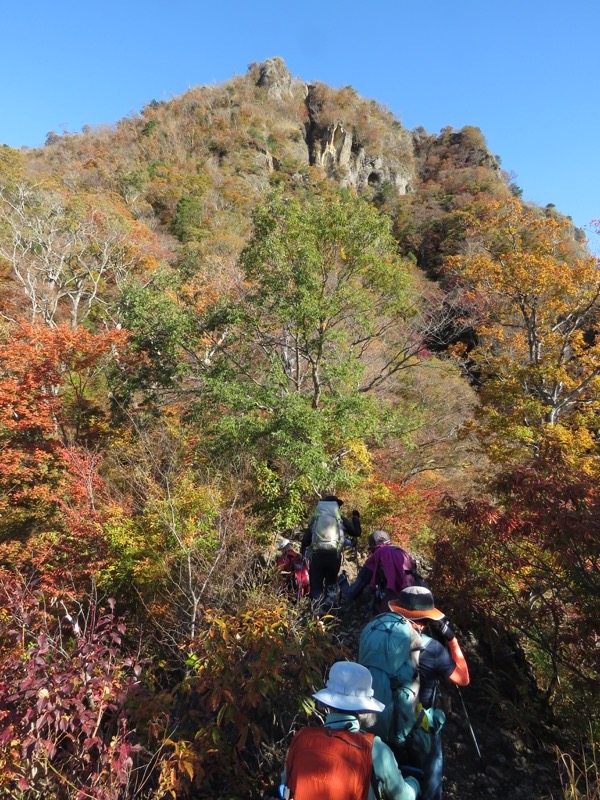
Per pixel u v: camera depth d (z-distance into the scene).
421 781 2.62
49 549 8.35
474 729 3.99
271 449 10.12
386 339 16.25
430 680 2.73
